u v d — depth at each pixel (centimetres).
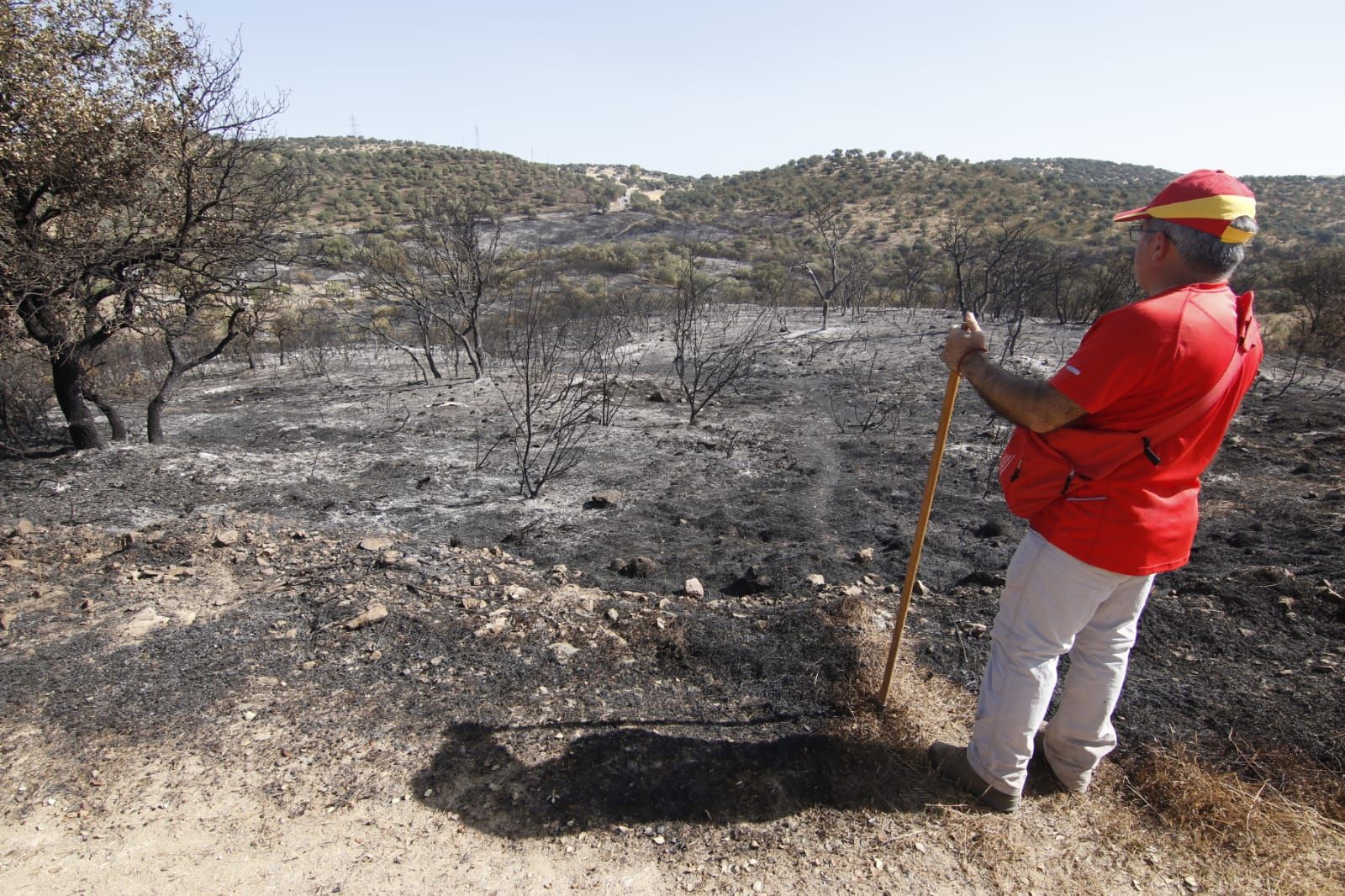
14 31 589
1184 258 195
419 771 263
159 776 264
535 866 225
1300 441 750
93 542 469
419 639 347
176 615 374
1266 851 220
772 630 346
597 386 1123
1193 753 257
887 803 243
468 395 1117
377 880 221
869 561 479
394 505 611
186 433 901
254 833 238
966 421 910
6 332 654
